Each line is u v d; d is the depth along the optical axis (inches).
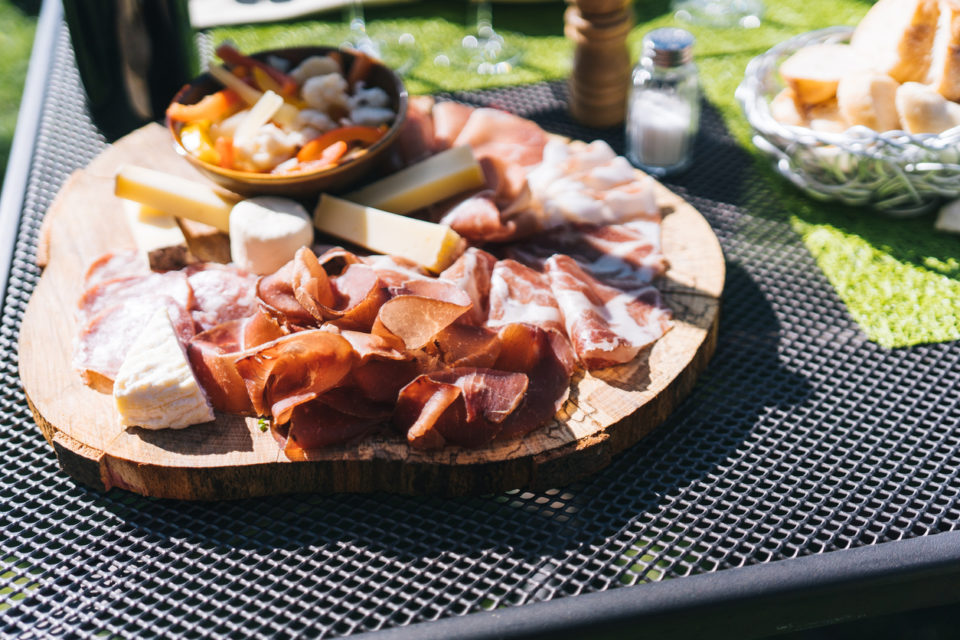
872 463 44.4
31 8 147.4
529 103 75.5
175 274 53.1
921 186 57.8
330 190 57.1
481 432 43.4
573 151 64.3
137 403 43.3
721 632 39.1
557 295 50.5
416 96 74.3
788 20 86.4
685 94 64.7
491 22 89.0
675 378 46.8
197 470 42.7
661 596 37.6
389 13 90.9
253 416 45.4
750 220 62.7
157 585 40.1
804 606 38.9
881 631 71.9
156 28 71.0
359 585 39.6
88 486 45.0
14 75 133.0
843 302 55.2
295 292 47.5
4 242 61.4
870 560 39.0
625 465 45.5
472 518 43.0
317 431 43.4
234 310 51.1
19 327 54.5
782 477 43.8
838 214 62.9
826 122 59.3
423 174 58.2
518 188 57.2
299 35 86.0
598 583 39.8
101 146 72.6
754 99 62.0
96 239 58.7
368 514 43.2
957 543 39.6
